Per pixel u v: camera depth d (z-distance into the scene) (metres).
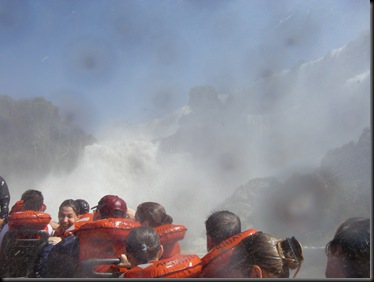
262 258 2.77
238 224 3.32
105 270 3.46
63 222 4.89
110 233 3.48
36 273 3.87
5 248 4.18
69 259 3.52
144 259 3.18
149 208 4.08
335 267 2.74
